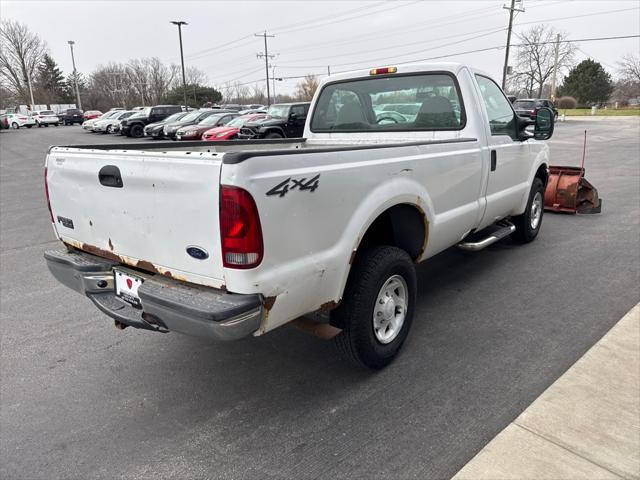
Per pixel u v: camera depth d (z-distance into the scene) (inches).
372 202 113.9
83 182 115.1
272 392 123.4
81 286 122.0
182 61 1707.7
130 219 105.3
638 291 177.2
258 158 88.2
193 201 91.3
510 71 1702.8
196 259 94.9
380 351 126.4
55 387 129.1
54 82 3540.8
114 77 3491.6
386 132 181.0
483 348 140.3
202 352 145.9
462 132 164.4
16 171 613.6
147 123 1129.4
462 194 156.3
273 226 91.2
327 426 108.9
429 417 110.3
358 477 93.3
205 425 111.4
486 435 103.7
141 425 112.4
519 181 205.0
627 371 122.8
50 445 106.3
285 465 97.6
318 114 199.5
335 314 119.2
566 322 154.6
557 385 118.0
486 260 217.9
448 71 164.6
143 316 103.6
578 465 92.4
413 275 133.3
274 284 93.1
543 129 202.2
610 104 2797.7
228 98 3951.8
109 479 96.0
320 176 99.4
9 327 166.1
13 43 3243.1
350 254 109.3
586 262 210.8
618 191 376.2
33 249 264.2
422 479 92.2
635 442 98.0
